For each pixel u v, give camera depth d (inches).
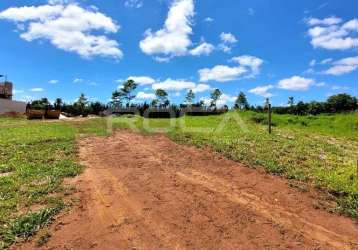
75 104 3282.5
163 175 413.4
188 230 266.4
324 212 302.0
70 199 329.4
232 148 557.3
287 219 286.5
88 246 243.3
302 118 1098.1
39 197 329.7
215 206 312.8
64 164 460.8
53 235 258.2
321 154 524.1
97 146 625.0
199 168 443.5
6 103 2187.5
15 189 353.4
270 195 340.2
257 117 1101.1
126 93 3363.7
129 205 316.5
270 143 605.3
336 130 879.1
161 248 240.7
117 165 465.4
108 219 286.7
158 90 2920.8
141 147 609.0
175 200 328.2
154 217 290.4
